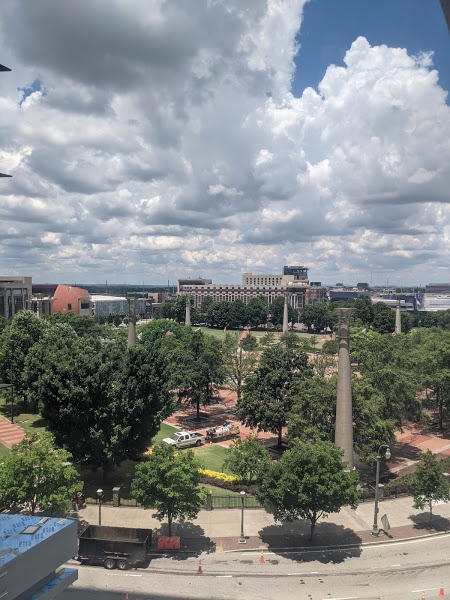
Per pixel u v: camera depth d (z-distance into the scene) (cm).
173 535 3853
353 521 4231
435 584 3203
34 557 1812
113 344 5269
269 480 3684
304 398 5262
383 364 6581
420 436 7094
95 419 4478
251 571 3331
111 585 3081
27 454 3600
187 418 7831
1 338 7550
